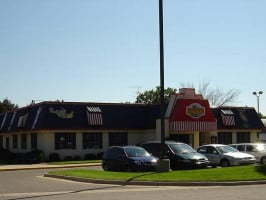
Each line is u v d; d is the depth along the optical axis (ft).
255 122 179.32
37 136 155.94
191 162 91.71
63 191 61.52
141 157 88.17
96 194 57.11
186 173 75.10
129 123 163.22
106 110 160.56
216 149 102.83
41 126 147.74
